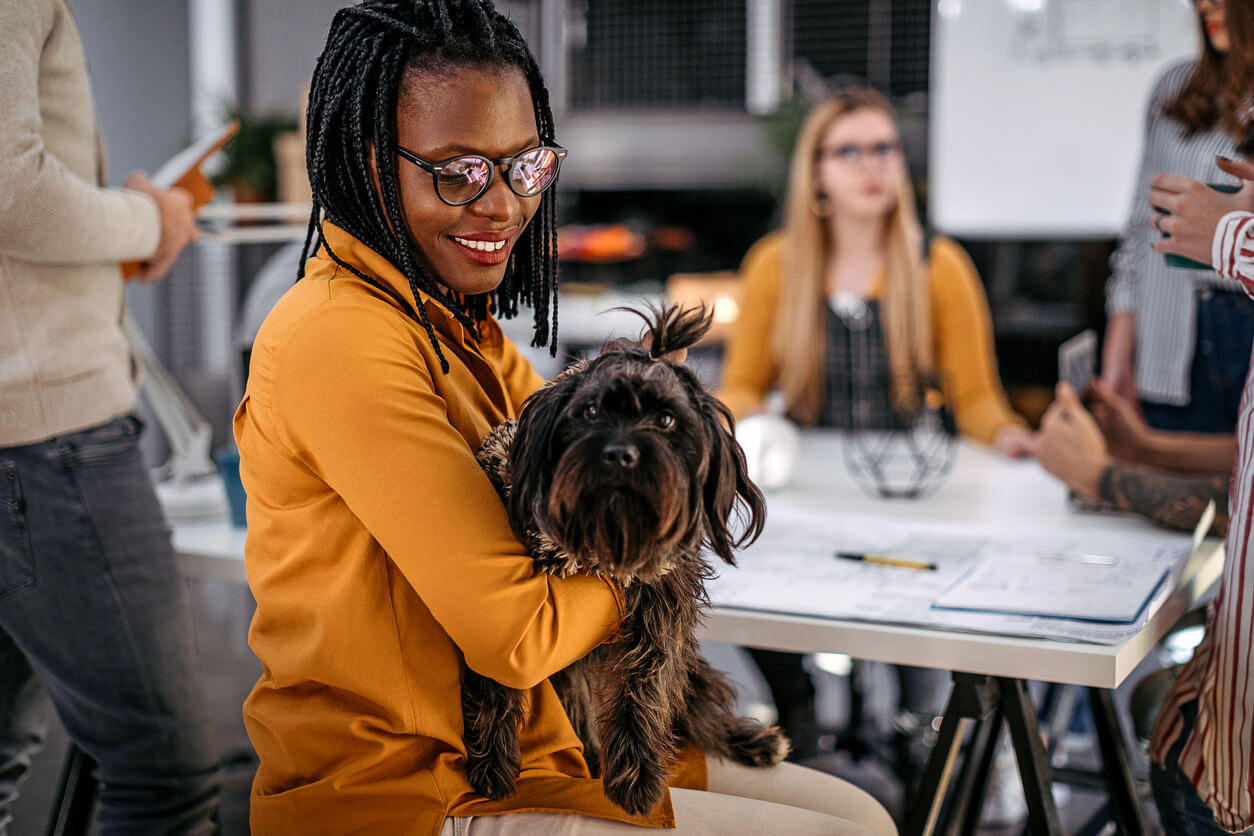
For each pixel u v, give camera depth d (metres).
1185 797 1.34
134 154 4.44
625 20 4.86
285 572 1.13
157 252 1.69
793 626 1.32
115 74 4.34
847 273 2.88
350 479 1.06
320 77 1.16
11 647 1.62
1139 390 2.34
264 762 1.18
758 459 2.12
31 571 1.48
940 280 2.84
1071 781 2.03
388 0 1.14
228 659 3.22
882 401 2.35
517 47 1.17
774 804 1.17
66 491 1.48
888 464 2.26
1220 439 2.01
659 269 5.07
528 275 1.33
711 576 1.15
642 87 4.91
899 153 2.83
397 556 1.06
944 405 2.26
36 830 2.30
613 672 1.10
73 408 1.49
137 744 1.56
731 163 4.80
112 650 1.52
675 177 4.91
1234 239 1.37
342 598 1.10
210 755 1.64
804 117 4.48
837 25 4.64
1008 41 4.18
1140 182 2.28
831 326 2.86
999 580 1.44
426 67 1.10
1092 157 4.15
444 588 1.04
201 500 1.93
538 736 1.17
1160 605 1.35
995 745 1.45
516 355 1.46
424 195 1.12
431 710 1.12
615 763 1.06
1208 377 2.19
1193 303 2.18
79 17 4.17
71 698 1.54
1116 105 4.08
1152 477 1.77
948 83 4.29
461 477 1.07
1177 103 2.03
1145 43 3.99
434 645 1.12
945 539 1.68
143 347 1.93
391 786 1.10
